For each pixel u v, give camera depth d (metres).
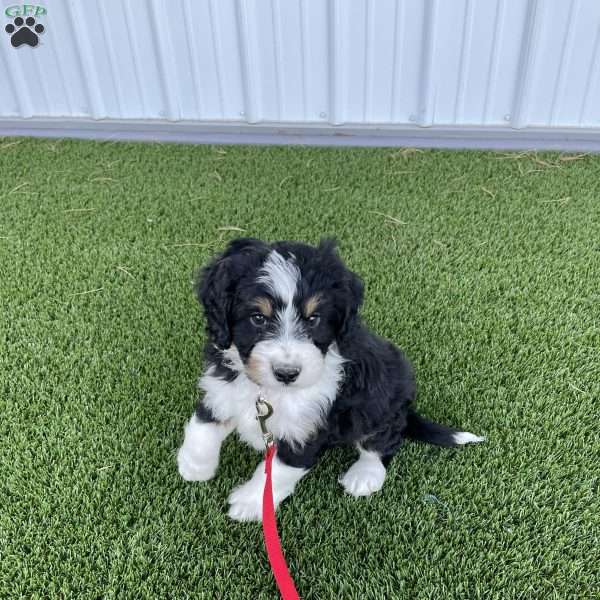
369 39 1.27
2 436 0.67
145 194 1.17
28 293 0.89
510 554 0.57
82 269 0.95
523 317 0.86
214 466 0.63
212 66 1.34
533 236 1.04
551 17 1.21
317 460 0.64
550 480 0.63
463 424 0.71
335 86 1.33
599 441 0.67
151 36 1.31
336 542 0.58
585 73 1.27
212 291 0.58
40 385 0.73
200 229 1.06
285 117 1.40
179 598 0.53
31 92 1.41
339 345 0.59
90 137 1.43
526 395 0.74
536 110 1.33
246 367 0.56
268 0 1.24
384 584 0.55
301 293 0.55
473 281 0.93
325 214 1.10
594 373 0.76
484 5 1.21
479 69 1.29
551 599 0.53
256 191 1.18
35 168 1.27
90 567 0.55
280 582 0.50
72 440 0.67
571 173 1.24
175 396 0.73
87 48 1.33
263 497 0.56
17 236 1.03
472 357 0.79
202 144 1.38
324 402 0.59
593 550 0.57
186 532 0.58
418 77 1.31
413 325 0.85
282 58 1.31
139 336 0.82
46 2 1.29
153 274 0.94
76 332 0.82
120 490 0.62
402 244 1.02
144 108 1.41
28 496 0.60
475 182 1.21
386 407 0.62
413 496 0.62
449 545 0.58
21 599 0.52
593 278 0.94
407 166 1.27
